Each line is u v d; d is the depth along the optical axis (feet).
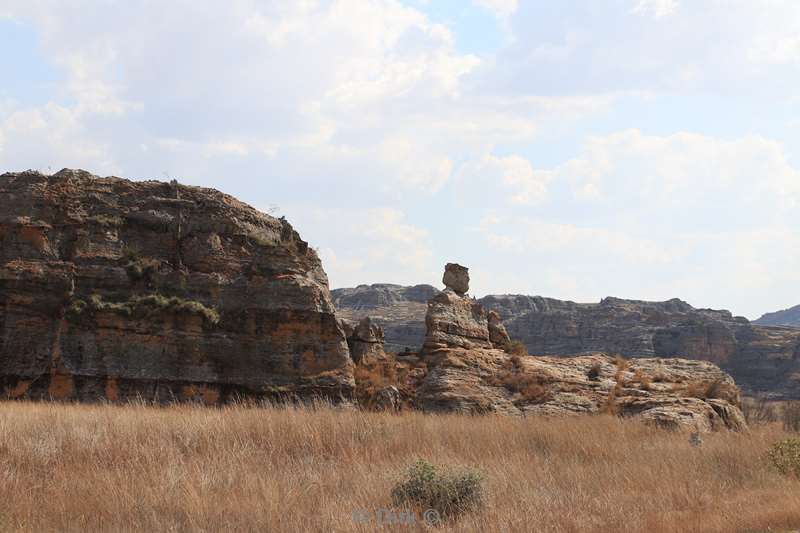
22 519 46.19
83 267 149.79
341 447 74.79
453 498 53.47
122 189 163.12
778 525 47.50
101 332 145.59
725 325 563.89
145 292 152.15
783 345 546.67
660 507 53.06
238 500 50.88
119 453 64.75
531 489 58.75
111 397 142.31
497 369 169.78
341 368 157.38
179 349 149.18
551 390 161.38
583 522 48.14
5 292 143.54
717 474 70.90
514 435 89.81
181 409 94.99
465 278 192.85
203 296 155.33
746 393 512.22
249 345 154.20
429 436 83.20
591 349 559.79
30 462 61.41
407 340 526.98
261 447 71.87
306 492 54.54
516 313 631.15
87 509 48.60
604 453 83.10
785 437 92.84
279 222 176.76
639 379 169.78
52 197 154.51
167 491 52.01
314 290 159.94
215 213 164.25
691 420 140.15
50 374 140.36
